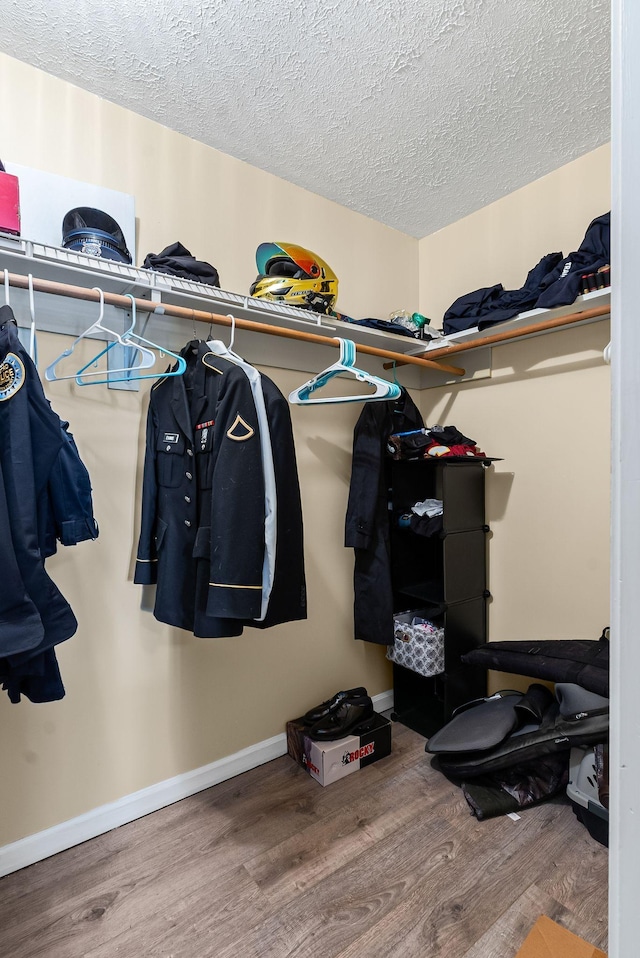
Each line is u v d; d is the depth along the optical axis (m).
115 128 1.59
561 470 1.94
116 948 1.16
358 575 2.11
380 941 1.16
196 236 1.76
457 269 2.35
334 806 1.63
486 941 1.15
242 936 1.18
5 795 1.38
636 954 0.39
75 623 1.07
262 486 1.30
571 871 1.35
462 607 2.06
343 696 1.96
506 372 2.12
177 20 1.30
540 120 1.69
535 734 1.61
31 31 1.32
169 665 1.67
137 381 1.59
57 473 1.13
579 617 1.89
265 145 1.81
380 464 2.04
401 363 2.33
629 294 0.41
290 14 1.29
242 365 1.39
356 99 1.59
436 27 1.33
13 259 1.22
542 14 1.30
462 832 1.50
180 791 1.68
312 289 1.82
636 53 0.40
